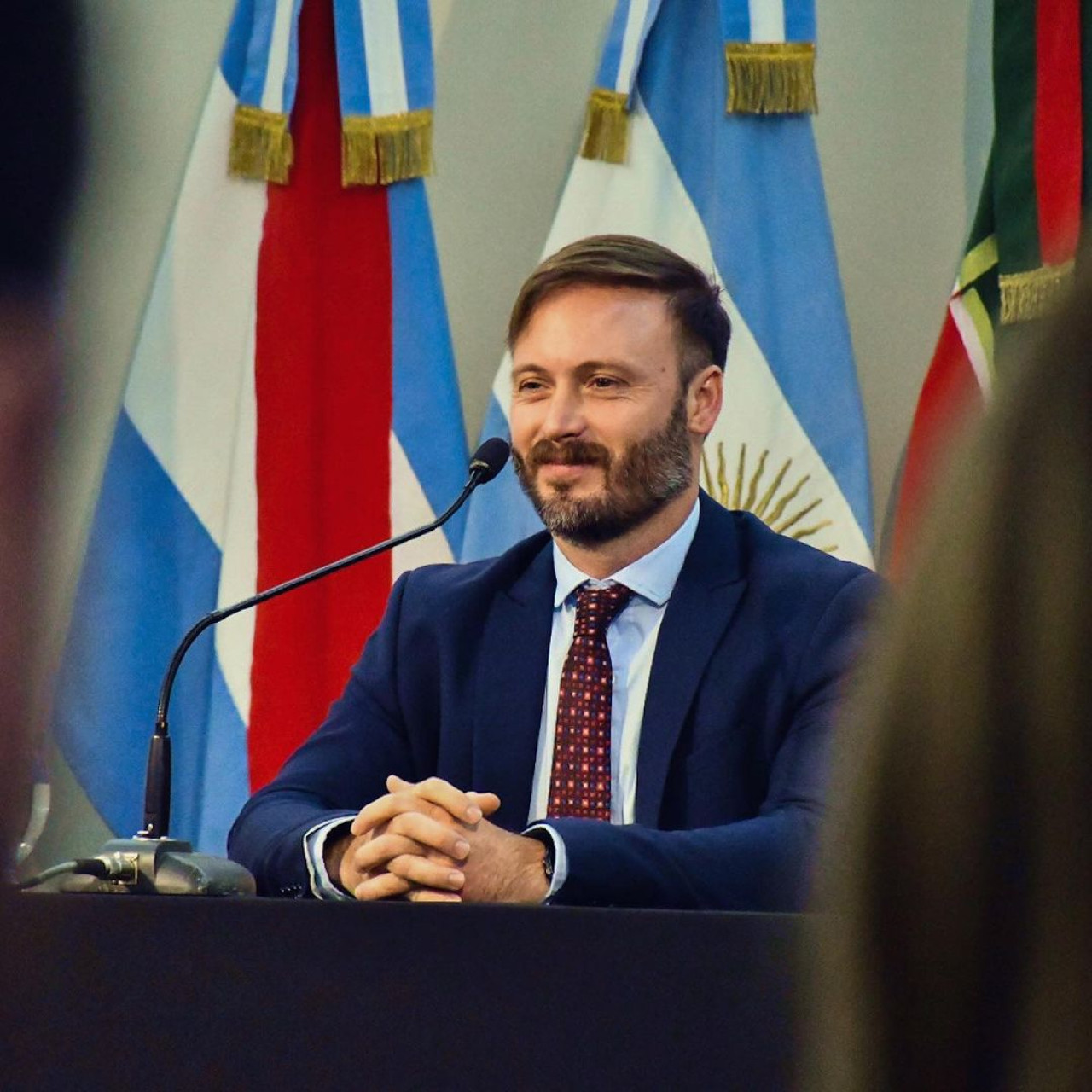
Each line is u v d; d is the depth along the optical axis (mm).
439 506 11359
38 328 1048
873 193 11914
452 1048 3615
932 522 1145
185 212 11555
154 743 6086
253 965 3637
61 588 1094
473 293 12023
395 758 8164
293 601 11328
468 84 12109
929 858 1092
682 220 11445
